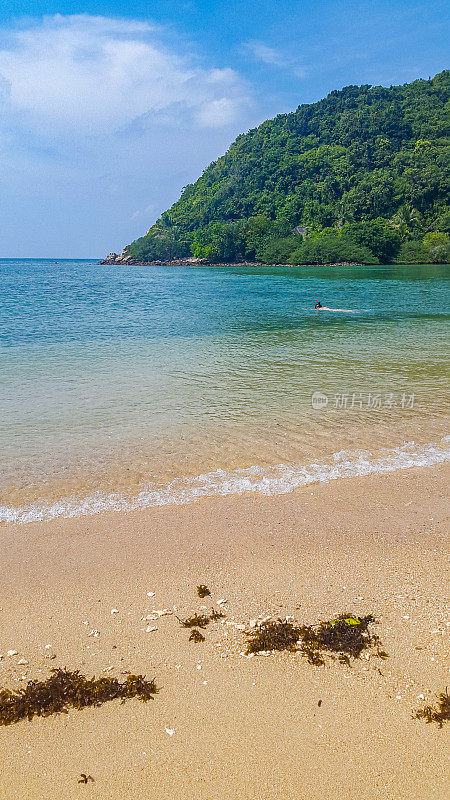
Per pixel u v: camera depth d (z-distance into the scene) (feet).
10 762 12.00
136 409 36.68
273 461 28.17
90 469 27.12
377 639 15.38
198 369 49.32
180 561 19.58
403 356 55.31
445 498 24.29
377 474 26.76
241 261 417.49
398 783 11.37
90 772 11.74
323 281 196.95
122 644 15.44
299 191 473.26
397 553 19.92
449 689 13.64
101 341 65.51
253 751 12.11
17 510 23.26
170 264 451.94
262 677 14.19
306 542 20.74
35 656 14.99
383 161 475.72
